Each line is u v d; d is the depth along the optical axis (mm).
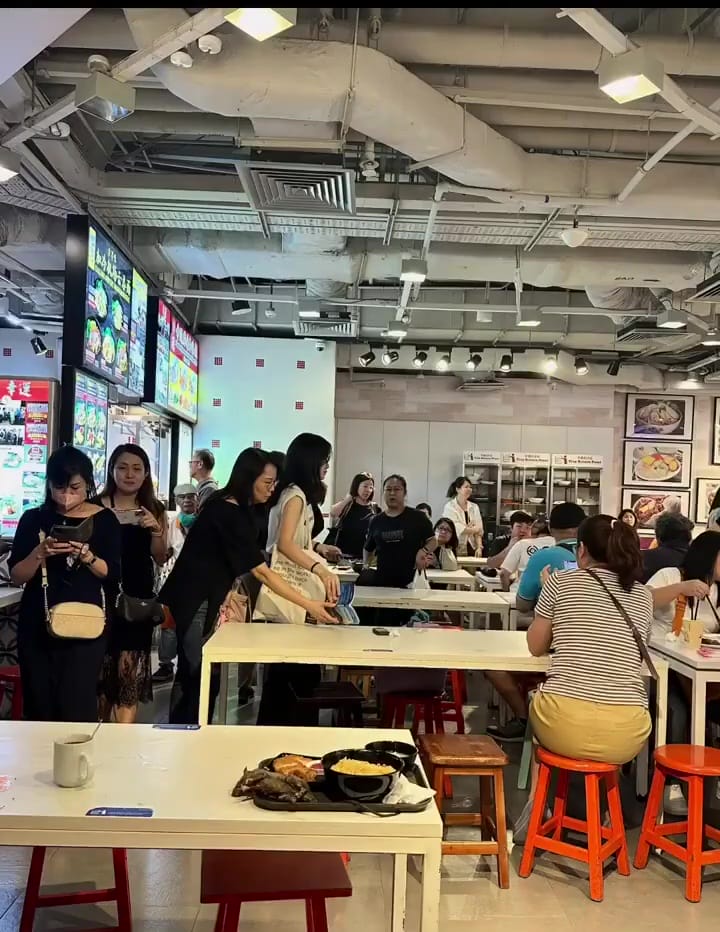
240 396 9953
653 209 5078
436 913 1581
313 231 5996
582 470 11047
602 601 2936
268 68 3477
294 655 2932
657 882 2951
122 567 3543
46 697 2996
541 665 3049
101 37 3697
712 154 5004
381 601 4535
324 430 10000
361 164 4574
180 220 5816
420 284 8117
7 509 6773
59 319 9000
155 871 2812
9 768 1781
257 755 1921
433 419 11234
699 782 2873
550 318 9352
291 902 2656
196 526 3242
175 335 8328
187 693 3193
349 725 3615
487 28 3625
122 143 5367
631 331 8688
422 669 3771
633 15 4055
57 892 2605
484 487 11141
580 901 2783
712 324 8258
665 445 11523
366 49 3520
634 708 2848
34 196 5160
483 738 3100
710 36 3857
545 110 4453
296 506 3406
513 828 3400
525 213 5473
